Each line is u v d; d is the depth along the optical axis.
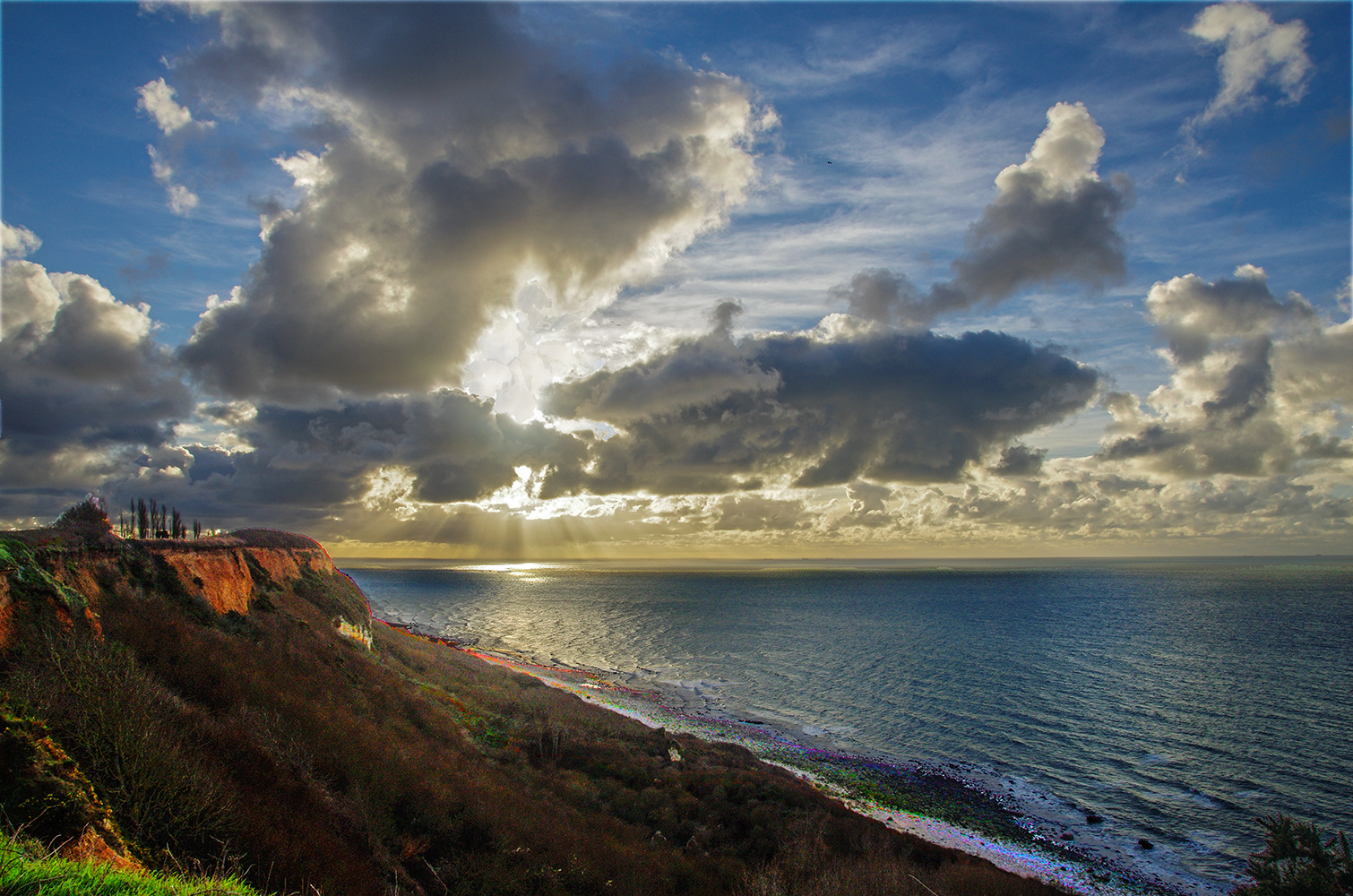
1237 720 60.28
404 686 33.94
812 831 26.44
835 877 22.03
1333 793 42.50
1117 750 51.41
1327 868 24.86
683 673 82.62
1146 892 29.42
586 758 32.12
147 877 6.71
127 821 10.11
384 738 22.23
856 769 45.16
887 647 104.75
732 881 21.42
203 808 11.50
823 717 60.59
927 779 43.91
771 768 41.41
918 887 23.09
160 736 12.27
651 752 36.66
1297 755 50.22
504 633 121.50
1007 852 32.94
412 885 14.96
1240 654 97.06
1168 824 37.38
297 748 17.20
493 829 19.11
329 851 13.52
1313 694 71.44
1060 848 33.91
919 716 61.06
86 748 10.84
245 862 11.20
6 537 17.83
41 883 5.54
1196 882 30.56
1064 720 59.94
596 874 18.66
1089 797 41.75
